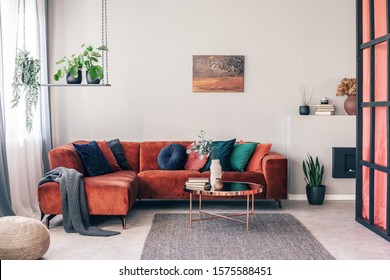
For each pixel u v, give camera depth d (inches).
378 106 188.9
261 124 272.7
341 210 233.8
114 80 271.1
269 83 271.9
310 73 272.5
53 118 271.0
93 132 271.7
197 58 270.2
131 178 218.4
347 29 271.9
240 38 271.1
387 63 179.2
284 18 271.6
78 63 227.5
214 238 180.9
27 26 238.7
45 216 222.5
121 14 270.1
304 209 236.5
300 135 261.1
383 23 186.1
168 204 253.8
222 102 272.1
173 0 270.2
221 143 252.1
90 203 195.5
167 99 272.1
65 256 158.9
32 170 237.8
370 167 195.5
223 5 270.7
